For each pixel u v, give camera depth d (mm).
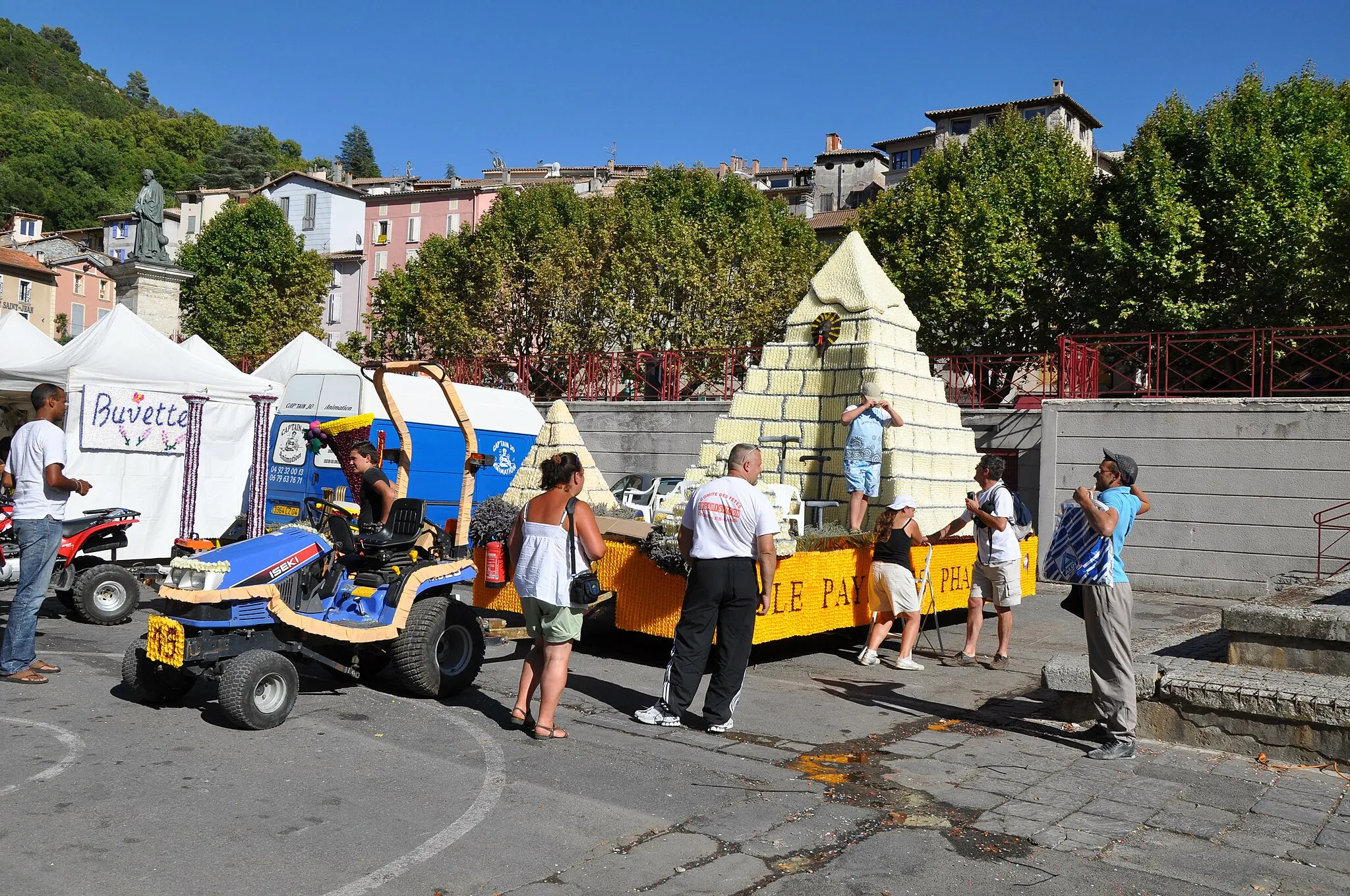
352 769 5305
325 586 6914
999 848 4465
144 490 11828
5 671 6969
